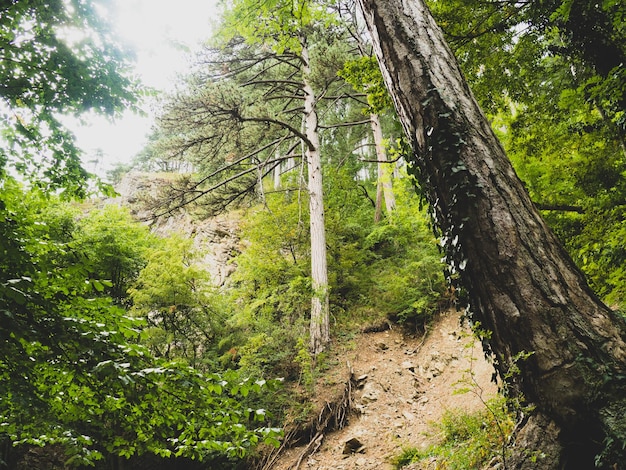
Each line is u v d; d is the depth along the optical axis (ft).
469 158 6.55
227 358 26.99
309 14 19.20
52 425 9.77
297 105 49.01
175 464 23.79
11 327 6.63
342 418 22.95
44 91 11.57
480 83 16.60
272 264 33.47
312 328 29.30
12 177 10.51
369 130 60.54
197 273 29.53
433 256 34.50
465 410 18.65
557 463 5.08
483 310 6.24
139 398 7.80
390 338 30.66
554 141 18.15
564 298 5.63
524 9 13.79
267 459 21.16
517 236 6.03
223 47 35.50
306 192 40.68
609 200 15.25
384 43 8.00
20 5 10.12
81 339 7.14
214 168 40.91
